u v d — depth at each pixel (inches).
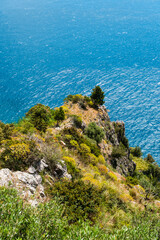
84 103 2319.1
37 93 5831.7
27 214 244.8
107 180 824.9
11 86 6210.6
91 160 942.4
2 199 250.2
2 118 4547.2
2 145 504.7
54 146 690.8
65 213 400.5
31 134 681.6
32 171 470.3
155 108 5359.3
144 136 4434.1
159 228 348.2
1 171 390.9
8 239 189.8
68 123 1472.7
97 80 6953.7
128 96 5959.6
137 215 455.5
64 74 7337.6
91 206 466.3
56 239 237.8
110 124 2300.7
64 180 542.6
